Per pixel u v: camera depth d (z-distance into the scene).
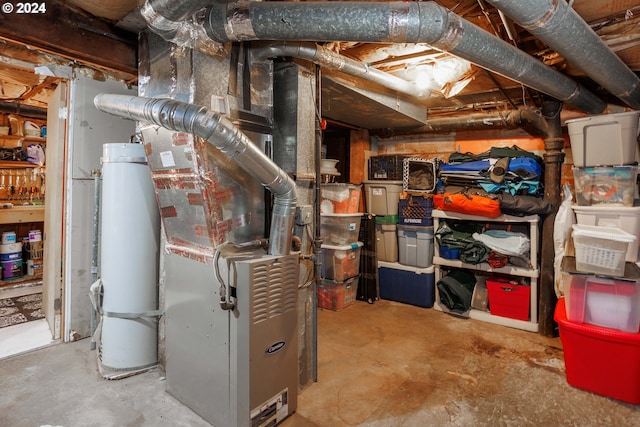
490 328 3.39
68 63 2.79
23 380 2.37
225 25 1.68
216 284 1.91
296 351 2.09
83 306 3.00
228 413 1.88
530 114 3.37
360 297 4.21
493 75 2.92
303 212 2.23
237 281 1.81
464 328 3.39
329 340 3.11
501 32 2.25
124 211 2.43
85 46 2.04
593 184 2.85
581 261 2.46
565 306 2.56
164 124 1.72
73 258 2.93
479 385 2.40
